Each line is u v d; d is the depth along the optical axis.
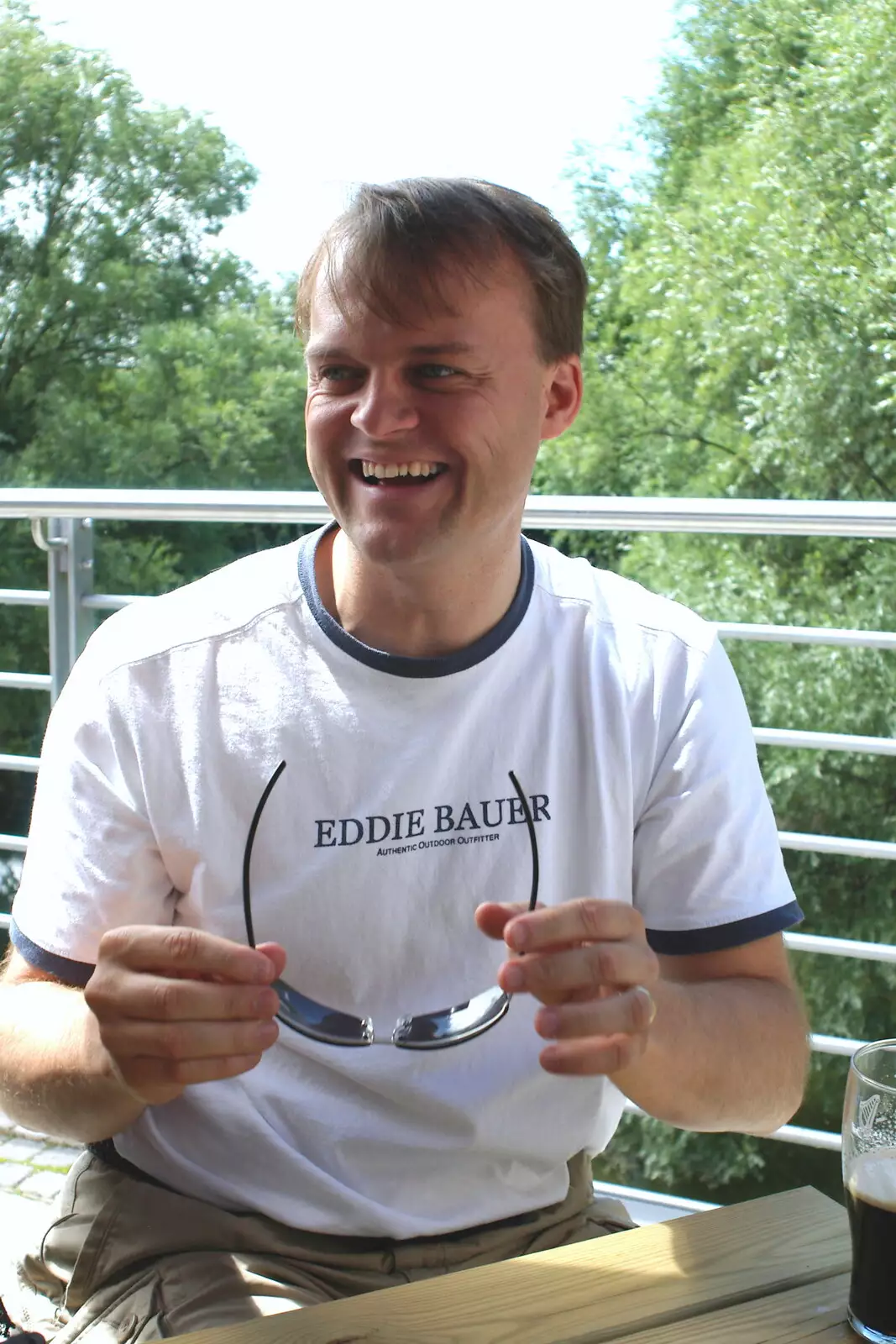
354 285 1.04
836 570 9.97
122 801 1.09
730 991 1.10
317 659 1.10
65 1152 2.00
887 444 10.54
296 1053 1.08
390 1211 1.06
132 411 14.16
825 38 10.90
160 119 14.68
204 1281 1.03
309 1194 1.06
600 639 1.16
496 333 1.06
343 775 1.09
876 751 1.90
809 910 9.38
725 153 11.62
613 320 12.29
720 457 11.52
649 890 1.16
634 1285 0.85
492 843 1.10
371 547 1.06
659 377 11.70
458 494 1.07
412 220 1.03
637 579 10.65
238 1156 1.08
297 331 1.16
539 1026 0.85
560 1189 1.13
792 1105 1.12
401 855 1.09
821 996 9.24
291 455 14.27
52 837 1.10
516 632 1.12
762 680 9.70
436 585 1.08
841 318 10.50
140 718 1.10
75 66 14.49
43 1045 1.01
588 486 11.99
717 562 10.34
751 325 10.79
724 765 1.15
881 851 1.90
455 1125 1.07
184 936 0.85
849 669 9.52
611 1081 1.09
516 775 1.11
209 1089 1.08
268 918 1.08
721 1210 0.94
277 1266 1.04
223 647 1.11
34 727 12.63
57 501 2.09
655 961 0.88
